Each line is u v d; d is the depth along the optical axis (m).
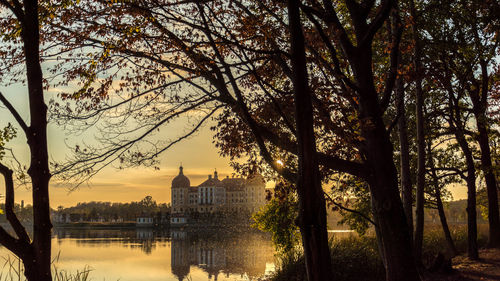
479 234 28.19
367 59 9.42
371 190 9.58
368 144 9.32
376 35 12.30
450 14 12.98
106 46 9.05
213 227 153.12
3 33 8.23
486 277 13.13
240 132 9.57
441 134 19.53
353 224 22.89
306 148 6.36
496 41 15.66
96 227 168.38
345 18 12.88
